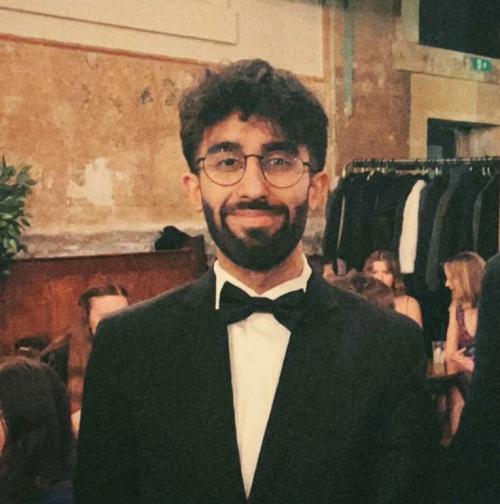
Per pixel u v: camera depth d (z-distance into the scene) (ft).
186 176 3.70
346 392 3.47
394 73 11.09
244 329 3.67
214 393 3.47
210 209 3.53
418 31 11.35
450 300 9.25
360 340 3.59
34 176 7.70
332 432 3.40
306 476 3.34
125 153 8.35
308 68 9.92
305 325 3.59
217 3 8.83
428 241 9.39
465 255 8.71
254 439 3.53
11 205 6.07
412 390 3.59
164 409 3.49
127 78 8.27
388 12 10.88
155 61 8.45
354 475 3.42
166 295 3.82
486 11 12.57
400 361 3.58
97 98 8.07
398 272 9.15
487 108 12.53
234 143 3.46
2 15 7.34
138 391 3.54
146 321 3.70
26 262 6.31
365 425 3.45
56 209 7.87
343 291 3.87
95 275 6.71
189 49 8.71
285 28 9.56
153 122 8.54
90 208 8.13
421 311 9.45
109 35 8.08
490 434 3.97
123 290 6.85
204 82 3.56
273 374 3.61
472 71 12.19
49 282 6.43
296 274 3.72
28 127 7.62
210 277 3.76
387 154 11.10
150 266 7.10
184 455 3.40
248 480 3.49
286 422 3.40
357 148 10.68
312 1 9.86
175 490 3.39
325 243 9.88
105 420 3.62
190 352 3.57
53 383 5.89
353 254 9.87
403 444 3.51
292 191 3.49
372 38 10.71
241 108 3.45
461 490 4.06
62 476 5.79
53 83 7.74
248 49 9.20
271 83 3.49
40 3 7.52
